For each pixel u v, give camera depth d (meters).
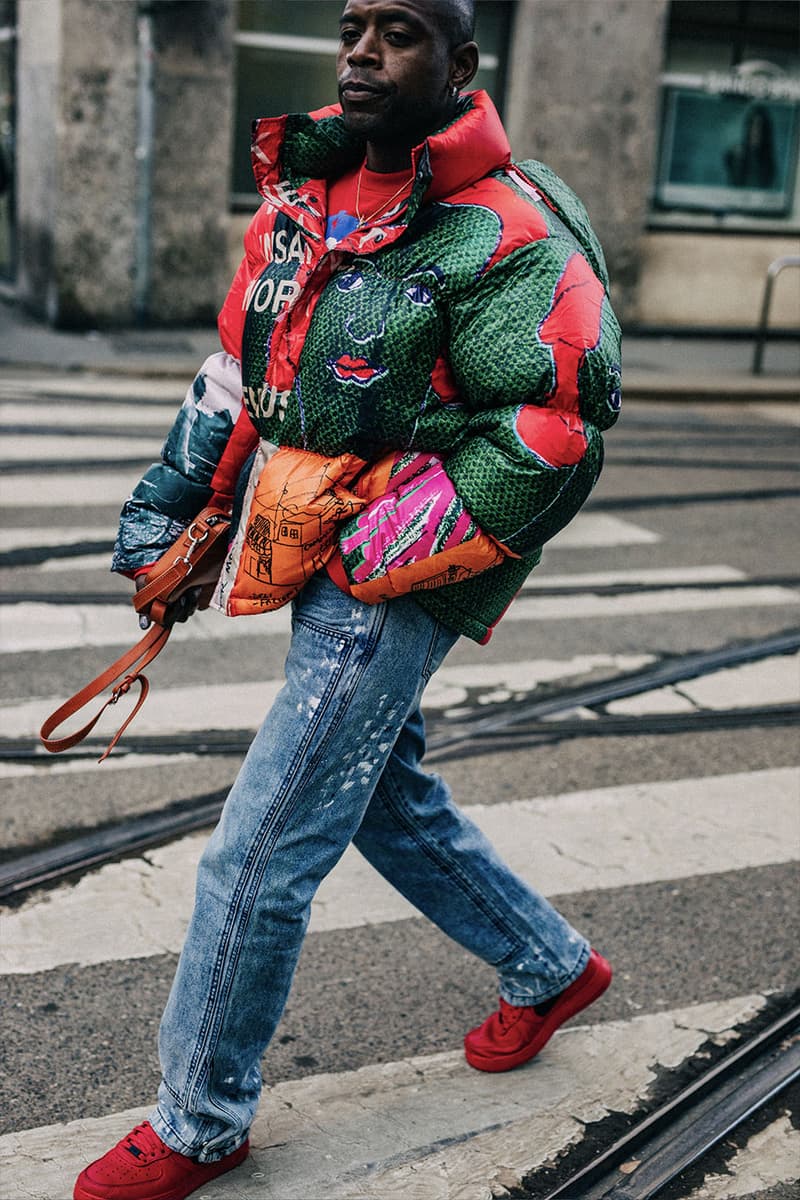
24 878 3.48
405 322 2.05
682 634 5.66
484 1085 2.78
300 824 2.24
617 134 14.23
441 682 5.02
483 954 2.69
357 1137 2.60
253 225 2.27
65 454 8.03
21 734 4.35
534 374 2.03
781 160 15.27
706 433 10.24
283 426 2.18
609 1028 3.01
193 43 12.66
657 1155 2.60
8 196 14.34
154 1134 2.36
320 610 2.21
